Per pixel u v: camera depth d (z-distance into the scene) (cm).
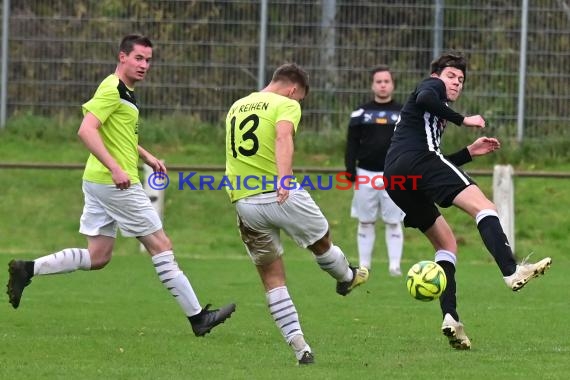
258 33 5347
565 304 3030
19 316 2681
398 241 3750
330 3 5288
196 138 5381
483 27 5247
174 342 2312
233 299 3081
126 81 2402
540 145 5231
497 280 3631
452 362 2058
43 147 5366
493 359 2097
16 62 5438
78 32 5419
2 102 5447
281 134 1984
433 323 2647
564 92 5234
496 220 2142
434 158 2227
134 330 2491
